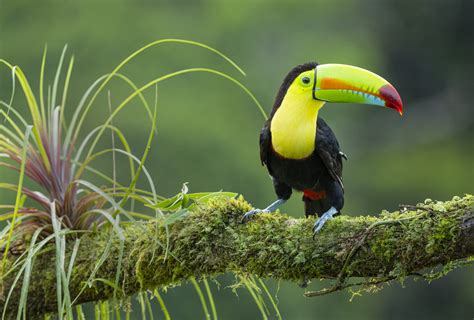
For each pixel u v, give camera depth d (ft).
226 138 67.87
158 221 17.71
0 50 73.46
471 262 15.75
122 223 18.81
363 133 83.76
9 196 54.49
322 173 20.39
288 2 84.48
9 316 18.62
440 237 15.60
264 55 83.66
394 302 70.33
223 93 75.66
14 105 68.85
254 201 65.72
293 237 16.78
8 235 18.48
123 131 65.77
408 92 90.02
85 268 18.29
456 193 82.69
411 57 90.27
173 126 66.59
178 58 76.23
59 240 17.28
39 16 75.87
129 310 18.57
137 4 77.77
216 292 46.85
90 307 32.71
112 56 74.49
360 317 66.49
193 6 82.33
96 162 62.90
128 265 17.92
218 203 17.65
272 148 20.38
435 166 83.20
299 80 20.07
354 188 81.25
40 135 19.24
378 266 16.16
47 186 19.17
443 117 86.63
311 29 88.02
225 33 80.79
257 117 76.02
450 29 88.84
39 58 73.56
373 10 91.30
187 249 17.52
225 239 17.30
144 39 75.66
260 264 17.03
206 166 66.03
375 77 20.11
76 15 75.82
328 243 16.48
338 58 84.94
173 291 43.39
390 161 82.58
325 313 61.77
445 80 89.56
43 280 18.52
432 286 70.74
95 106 68.33
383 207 81.51
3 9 75.87
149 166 64.90
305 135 19.89
